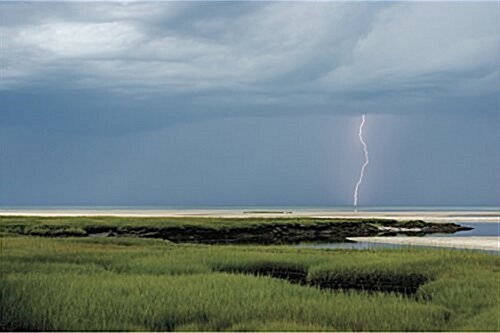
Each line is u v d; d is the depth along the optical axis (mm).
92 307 18359
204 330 17000
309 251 34781
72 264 26844
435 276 25078
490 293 21141
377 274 26188
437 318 18438
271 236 65812
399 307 19266
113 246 36469
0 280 21531
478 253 32000
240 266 28922
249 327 16578
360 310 18859
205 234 62906
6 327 17203
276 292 21156
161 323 17828
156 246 38312
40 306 18375
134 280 22703
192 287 21359
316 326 16719
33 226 57812
